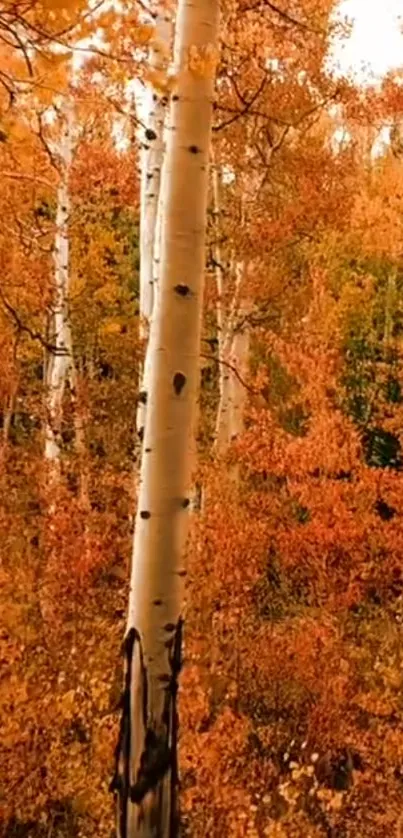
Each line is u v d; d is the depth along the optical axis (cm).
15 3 244
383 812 698
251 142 779
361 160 1270
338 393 1244
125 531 848
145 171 664
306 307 1143
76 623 723
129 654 290
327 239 1456
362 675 836
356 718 818
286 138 834
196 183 278
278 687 774
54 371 997
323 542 864
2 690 602
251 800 673
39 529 862
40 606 747
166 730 290
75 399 964
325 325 1154
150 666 287
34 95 288
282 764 750
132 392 1037
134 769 289
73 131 864
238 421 878
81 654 685
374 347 1706
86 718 649
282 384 1266
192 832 621
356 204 1155
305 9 745
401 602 962
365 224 1233
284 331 1031
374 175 1248
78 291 1330
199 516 781
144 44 280
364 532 897
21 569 756
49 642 692
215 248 871
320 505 877
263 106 741
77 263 1423
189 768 636
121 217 1717
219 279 862
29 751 609
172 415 283
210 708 709
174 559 287
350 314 1703
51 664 672
